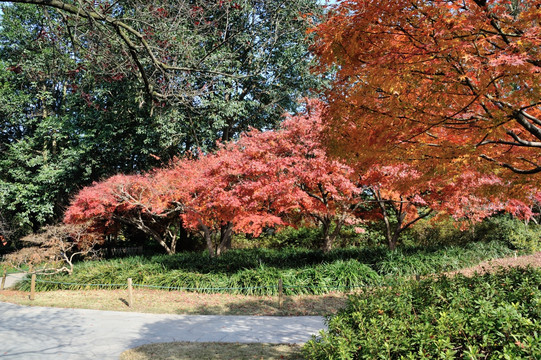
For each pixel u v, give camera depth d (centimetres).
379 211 1570
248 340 724
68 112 2041
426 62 433
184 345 699
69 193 1962
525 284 520
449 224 1769
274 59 1778
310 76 1762
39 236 1417
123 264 1484
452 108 494
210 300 1066
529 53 414
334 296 1067
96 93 1792
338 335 442
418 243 1820
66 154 1870
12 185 1877
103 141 1803
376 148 540
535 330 348
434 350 351
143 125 1772
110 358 639
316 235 1948
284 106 1934
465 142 553
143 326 838
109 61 738
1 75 1888
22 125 2178
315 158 1148
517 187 642
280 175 1141
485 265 1365
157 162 1958
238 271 1228
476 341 374
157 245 2366
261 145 1186
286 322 852
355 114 509
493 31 443
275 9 1415
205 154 1667
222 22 1341
